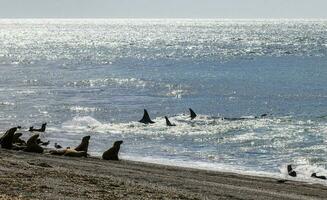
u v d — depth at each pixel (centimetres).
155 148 9569
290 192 5903
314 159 8744
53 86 19800
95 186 4591
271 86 19862
